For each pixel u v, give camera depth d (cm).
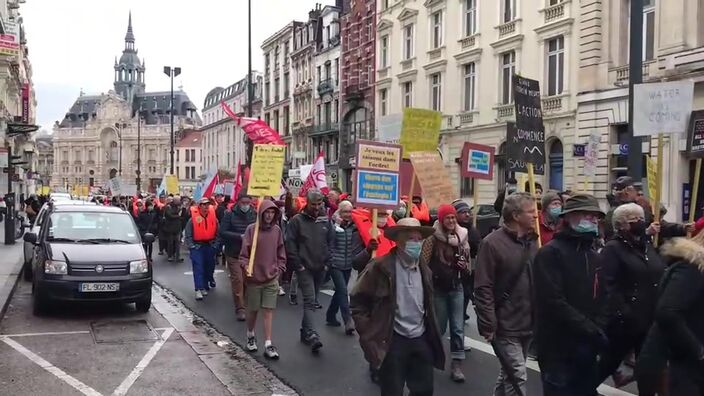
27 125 3073
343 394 625
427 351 468
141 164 13600
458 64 3041
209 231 1188
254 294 770
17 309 1051
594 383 446
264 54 6475
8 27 4931
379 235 845
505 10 2756
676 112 754
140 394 625
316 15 5259
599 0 2208
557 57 2447
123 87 15662
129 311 1049
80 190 5881
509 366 520
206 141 9788
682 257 374
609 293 523
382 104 3881
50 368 711
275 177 912
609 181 2159
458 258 667
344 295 887
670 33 1894
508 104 2723
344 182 4466
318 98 5125
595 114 2205
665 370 403
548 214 683
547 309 440
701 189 1838
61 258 978
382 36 3850
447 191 880
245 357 765
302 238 823
